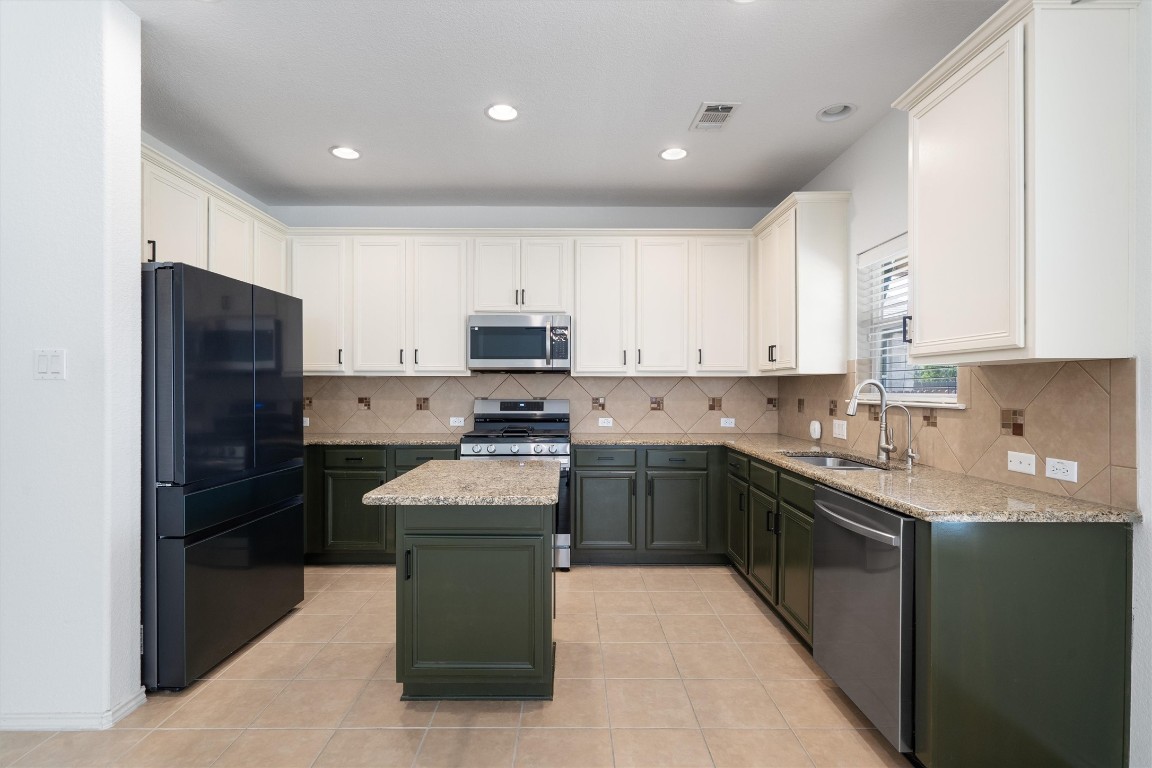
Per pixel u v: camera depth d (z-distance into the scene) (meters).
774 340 3.66
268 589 2.82
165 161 2.74
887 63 2.45
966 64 1.85
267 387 2.78
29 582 2.03
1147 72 1.60
